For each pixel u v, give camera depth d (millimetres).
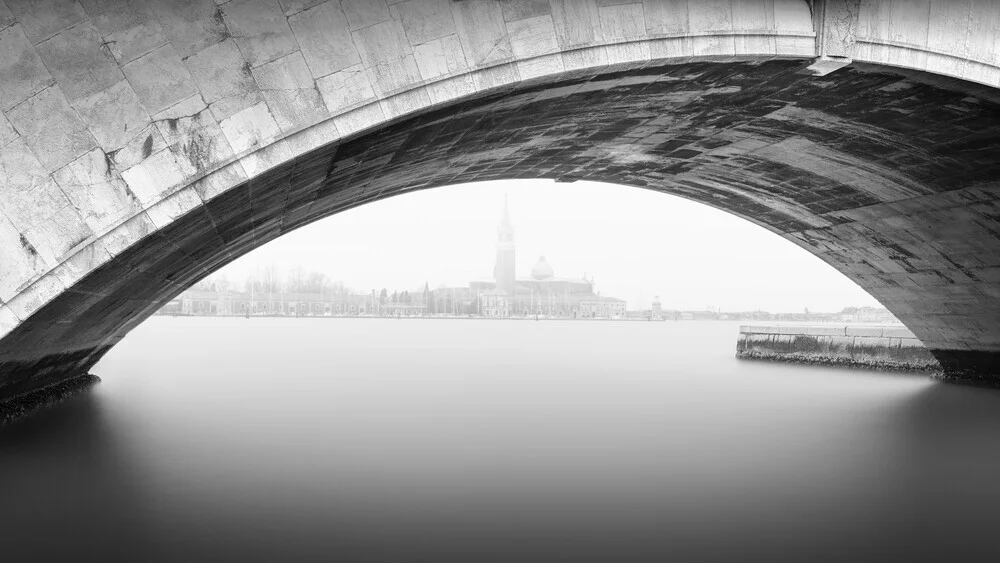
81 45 8891
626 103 15531
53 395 22500
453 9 10469
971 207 21344
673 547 10242
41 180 8820
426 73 10312
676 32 11719
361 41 9992
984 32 13680
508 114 14523
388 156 15117
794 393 27719
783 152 20719
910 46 13250
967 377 30125
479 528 11016
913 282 27656
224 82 9391
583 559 9742
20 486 13266
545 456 16156
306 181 13672
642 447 17203
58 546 10117
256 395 27203
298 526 11047
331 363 44062
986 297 25359
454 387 30750
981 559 9883
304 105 9727
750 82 14500
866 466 15234
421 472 14562
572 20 11094
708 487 13500
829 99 15719
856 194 23375
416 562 9586
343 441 17875
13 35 8680
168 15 9172
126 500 12391
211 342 69688
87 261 8945
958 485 13711
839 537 10711
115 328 21406
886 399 25453
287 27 9641
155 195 9141
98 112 8961
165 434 18500
